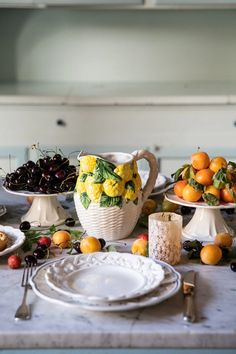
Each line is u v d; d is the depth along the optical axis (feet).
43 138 9.84
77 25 11.27
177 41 11.35
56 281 3.54
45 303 3.46
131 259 3.85
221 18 11.28
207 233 4.61
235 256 4.21
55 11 11.21
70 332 3.13
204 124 9.83
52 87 10.82
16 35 11.27
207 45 11.37
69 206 5.53
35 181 4.83
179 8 10.22
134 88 10.77
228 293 3.63
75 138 9.84
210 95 9.73
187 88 10.73
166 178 5.96
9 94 9.84
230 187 4.48
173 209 5.11
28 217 4.99
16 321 3.24
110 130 9.82
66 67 11.39
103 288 3.51
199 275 3.92
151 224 4.09
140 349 3.30
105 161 4.39
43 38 11.31
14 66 11.40
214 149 9.91
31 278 3.61
